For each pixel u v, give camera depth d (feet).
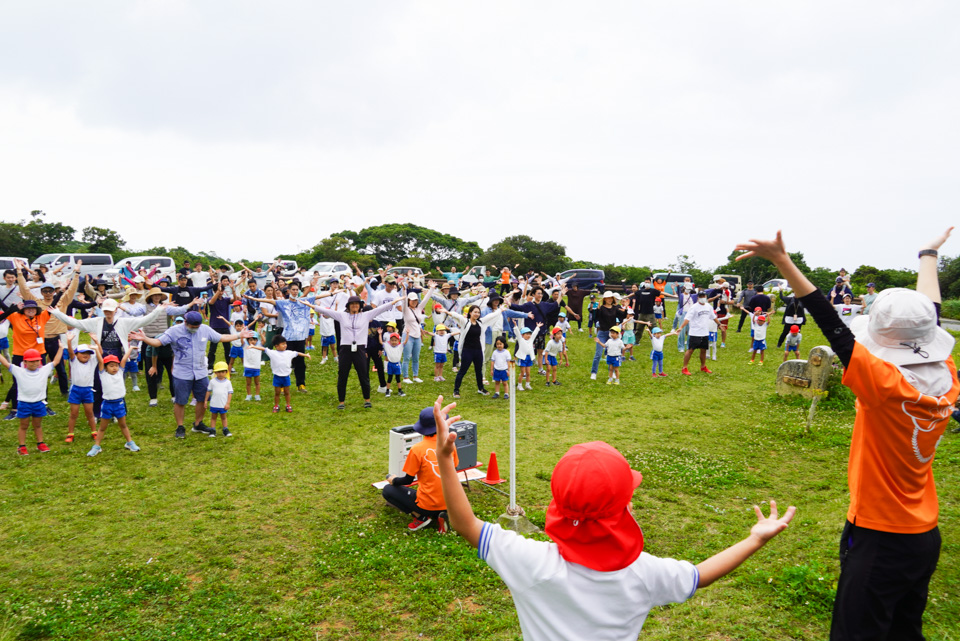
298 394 37.60
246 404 34.94
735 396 38.34
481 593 15.53
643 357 53.26
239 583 16.10
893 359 8.39
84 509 20.56
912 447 8.16
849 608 8.73
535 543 6.08
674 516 20.21
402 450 21.83
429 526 19.39
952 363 8.56
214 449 26.86
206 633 13.89
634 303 59.31
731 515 20.27
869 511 8.59
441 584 15.88
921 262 10.48
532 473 24.48
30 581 16.08
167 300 37.24
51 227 133.18
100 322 29.55
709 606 14.75
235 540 18.56
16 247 123.95
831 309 7.88
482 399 37.52
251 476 23.80
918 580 8.59
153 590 15.66
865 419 8.43
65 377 35.24
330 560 17.21
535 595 5.90
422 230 214.69
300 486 22.90
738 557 6.48
